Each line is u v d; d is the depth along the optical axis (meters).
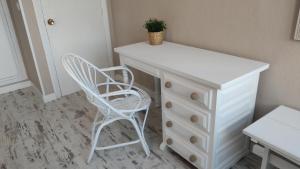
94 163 1.82
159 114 2.46
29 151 2.00
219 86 1.23
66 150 1.99
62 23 2.74
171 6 2.07
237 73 1.37
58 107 2.71
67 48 2.86
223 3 1.67
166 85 1.58
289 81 1.47
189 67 1.49
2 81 3.20
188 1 1.91
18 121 2.46
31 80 3.29
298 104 1.46
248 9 1.54
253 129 1.27
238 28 1.63
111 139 2.09
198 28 1.91
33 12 2.51
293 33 1.36
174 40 2.16
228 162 1.64
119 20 2.87
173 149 1.79
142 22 2.49
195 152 1.59
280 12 1.39
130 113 1.75
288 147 1.13
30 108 2.72
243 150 1.74
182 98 1.53
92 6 2.89
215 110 1.33
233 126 1.53
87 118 2.46
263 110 1.67
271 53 1.50
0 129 2.33
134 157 1.87
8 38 3.11
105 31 3.08
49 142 2.10
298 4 1.30
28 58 2.98
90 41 3.01
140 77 2.88
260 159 1.77
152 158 1.85
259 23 1.51
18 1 2.43
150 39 2.08
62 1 2.67
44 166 1.82
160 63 1.59
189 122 1.55
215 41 1.82
